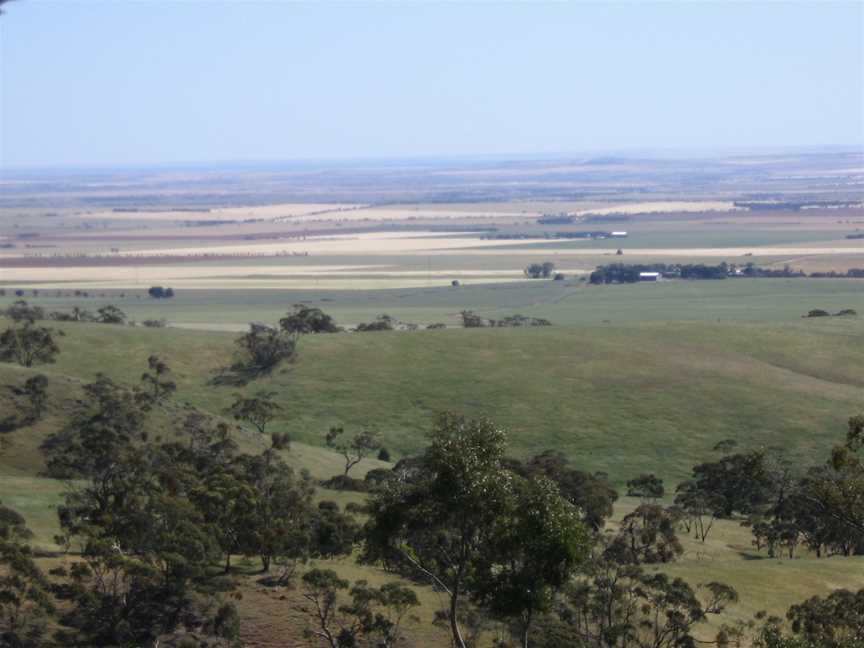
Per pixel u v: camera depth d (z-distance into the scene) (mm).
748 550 73188
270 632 42062
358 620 43188
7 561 43125
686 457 100438
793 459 97750
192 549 45000
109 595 42844
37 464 73062
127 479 56781
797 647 40438
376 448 99375
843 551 71625
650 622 46969
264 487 60844
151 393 104125
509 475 36906
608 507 69562
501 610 37094
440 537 40312
